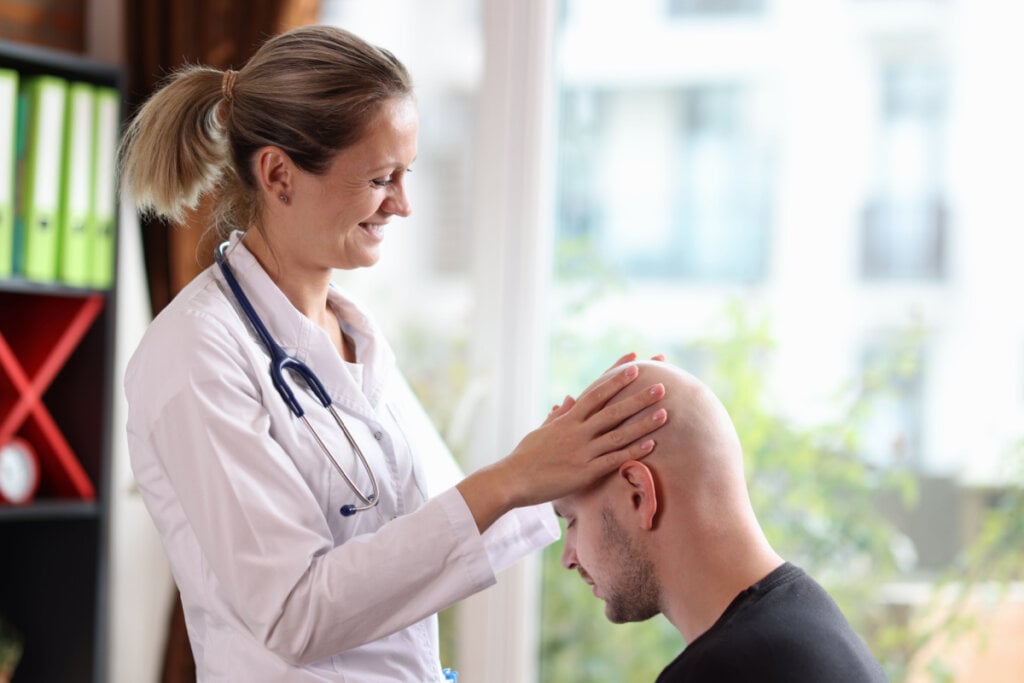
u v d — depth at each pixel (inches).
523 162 122.6
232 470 64.5
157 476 68.7
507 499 63.2
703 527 58.6
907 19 126.4
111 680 129.2
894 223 125.8
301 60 67.8
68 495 123.0
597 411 62.9
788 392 126.6
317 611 62.9
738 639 53.7
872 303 125.6
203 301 70.3
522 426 123.3
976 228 122.7
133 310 129.9
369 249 71.4
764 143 130.0
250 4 126.0
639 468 59.3
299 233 70.7
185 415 65.6
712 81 130.6
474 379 124.4
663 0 130.3
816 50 129.1
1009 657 118.2
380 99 67.8
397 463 75.2
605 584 61.5
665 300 129.4
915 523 121.5
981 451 120.3
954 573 120.0
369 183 68.9
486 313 124.0
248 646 66.1
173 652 127.6
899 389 123.6
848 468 123.8
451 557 63.8
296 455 69.6
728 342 128.6
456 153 126.4
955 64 124.3
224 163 73.4
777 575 57.1
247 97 69.2
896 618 121.3
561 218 127.5
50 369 120.0
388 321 129.1
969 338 122.1
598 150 130.0
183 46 128.0
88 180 122.3
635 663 126.2
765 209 129.3
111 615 128.6
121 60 137.2
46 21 135.1
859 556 122.6
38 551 126.9
